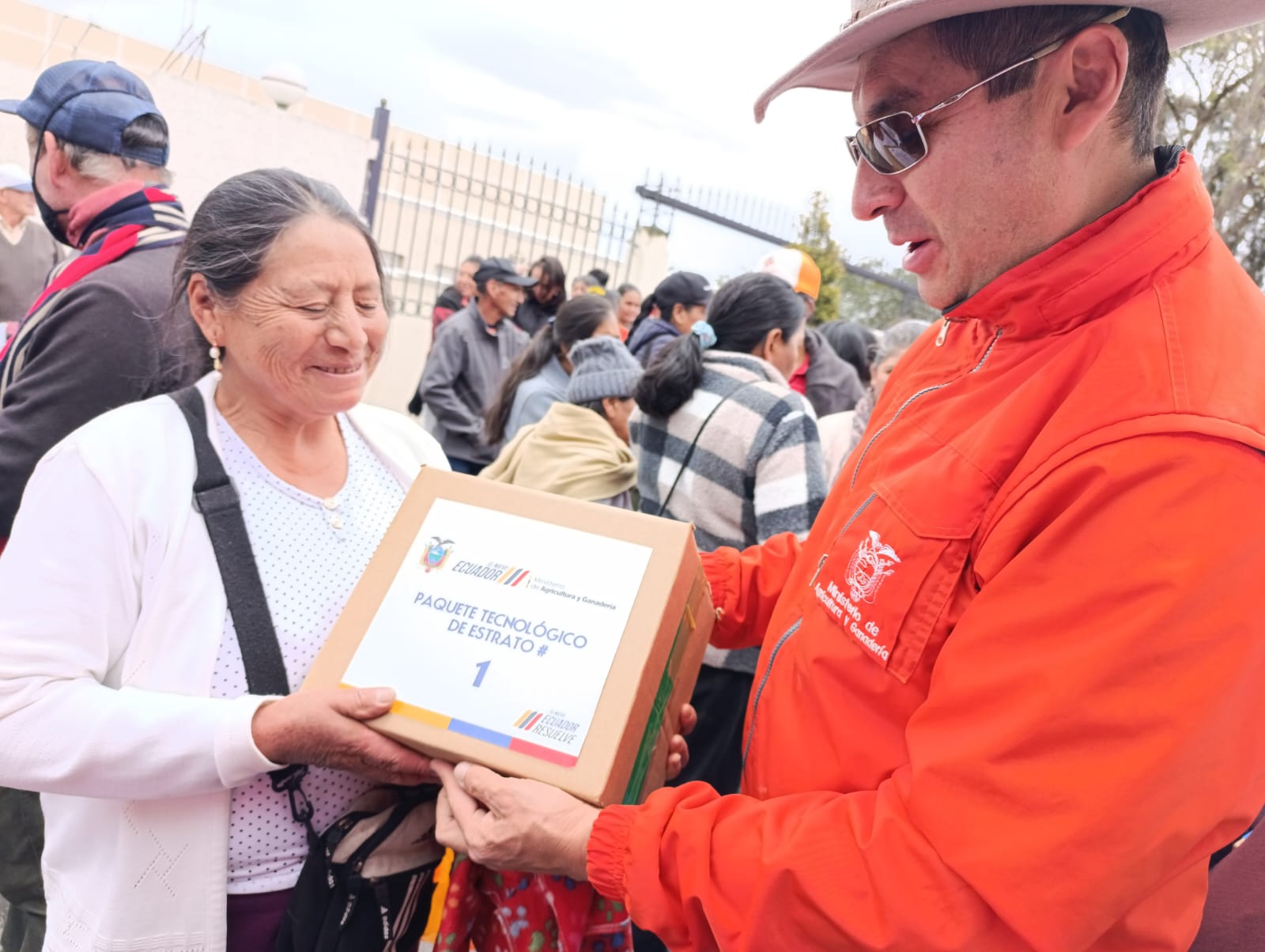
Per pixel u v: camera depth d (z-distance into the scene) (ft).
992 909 3.05
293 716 3.73
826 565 3.98
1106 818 2.87
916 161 3.61
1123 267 3.39
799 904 3.27
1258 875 3.86
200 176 22.13
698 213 36.76
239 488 4.25
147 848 3.89
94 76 6.89
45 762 3.71
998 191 3.51
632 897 3.50
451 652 3.96
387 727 3.80
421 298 31.94
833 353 13.37
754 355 7.93
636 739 3.86
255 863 4.07
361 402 5.09
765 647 4.57
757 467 7.23
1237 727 2.96
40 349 6.45
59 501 3.91
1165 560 2.92
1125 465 3.03
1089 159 3.46
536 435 9.01
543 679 3.84
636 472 8.27
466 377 17.25
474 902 4.28
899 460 3.93
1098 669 2.92
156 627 3.95
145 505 3.97
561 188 40.29
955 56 3.43
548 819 3.54
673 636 4.10
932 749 3.26
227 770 3.74
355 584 4.43
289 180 4.16
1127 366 3.22
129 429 4.09
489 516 4.30
